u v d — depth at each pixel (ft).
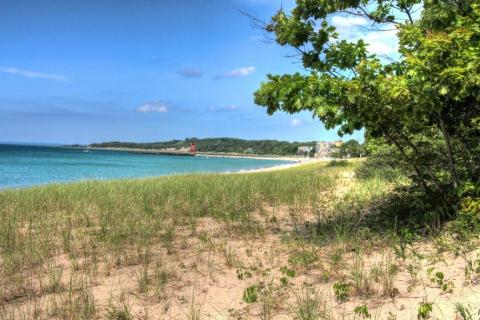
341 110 22.97
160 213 34.58
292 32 26.66
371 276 17.07
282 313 15.12
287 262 20.93
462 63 20.13
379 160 44.80
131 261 21.61
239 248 23.97
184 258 22.16
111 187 52.80
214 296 17.04
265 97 25.08
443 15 24.70
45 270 20.58
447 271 16.46
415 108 21.30
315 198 41.73
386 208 28.81
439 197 24.39
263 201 41.81
